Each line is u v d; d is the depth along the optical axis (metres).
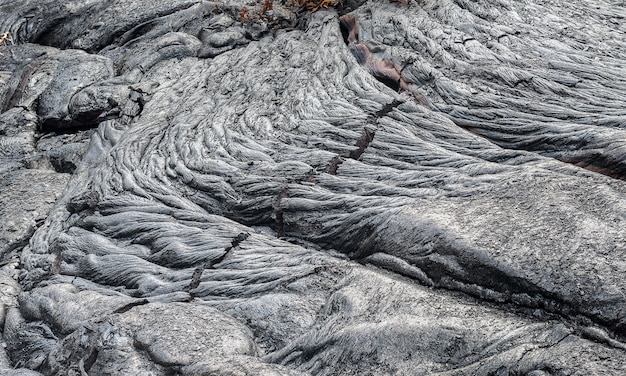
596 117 5.21
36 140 7.19
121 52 8.06
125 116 6.85
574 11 6.49
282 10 7.72
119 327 4.38
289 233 5.23
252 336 4.42
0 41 8.89
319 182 5.29
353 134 5.65
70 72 7.59
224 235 5.15
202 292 4.84
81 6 8.79
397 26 6.67
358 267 4.59
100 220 5.64
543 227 4.11
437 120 5.64
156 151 6.12
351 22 7.24
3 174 6.62
